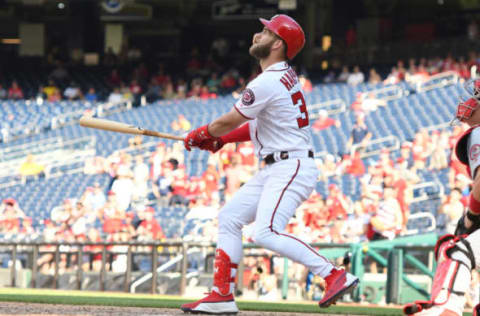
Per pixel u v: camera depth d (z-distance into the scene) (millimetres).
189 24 128375
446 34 112125
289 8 104938
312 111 82812
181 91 95688
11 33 129875
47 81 108750
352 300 34719
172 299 26875
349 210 48719
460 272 12836
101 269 41688
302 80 87625
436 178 55906
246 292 38281
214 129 16172
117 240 46375
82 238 49281
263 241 15680
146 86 102500
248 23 127250
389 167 49344
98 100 99062
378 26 111312
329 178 59281
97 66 113062
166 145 77562
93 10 124625
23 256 45938
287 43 16203
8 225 56781
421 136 58312
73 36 124500
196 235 48125
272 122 15922
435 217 49219
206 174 58531
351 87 86062
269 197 15773
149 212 47031
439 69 82625
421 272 34375
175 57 115625
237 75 99062
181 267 39688
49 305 18734
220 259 16625
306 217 44344
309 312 18734
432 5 114750
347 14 114125
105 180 69938
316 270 15531
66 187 69875
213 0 121062
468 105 13453
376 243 35188
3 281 45156
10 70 113688
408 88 80188
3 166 78500
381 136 70250
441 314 12711
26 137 88625
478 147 12953
